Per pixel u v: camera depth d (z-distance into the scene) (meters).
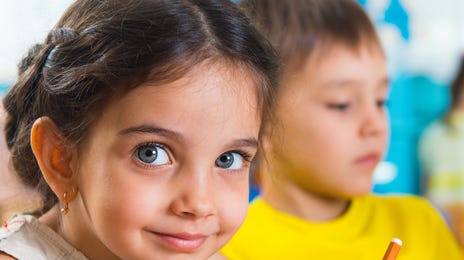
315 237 0.96
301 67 0.91
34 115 0.71
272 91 0.72
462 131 1.79
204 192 0.62
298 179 0.95
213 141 0.63
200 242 0.64
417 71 1.81
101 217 0.63
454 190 1.78
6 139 0.78
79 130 0.65
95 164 0.64
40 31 0.81
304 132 0.92
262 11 0.94
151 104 0.62
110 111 0.63
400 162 1.79
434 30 1.82
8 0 1.36
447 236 1.07
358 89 0.93
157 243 0.63
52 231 0.71
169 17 0.65
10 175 0.78
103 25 0.66
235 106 0.64
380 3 1.76
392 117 1.79
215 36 0.65
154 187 0.62
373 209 1.03
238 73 0.65
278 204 0.97
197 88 0.62
